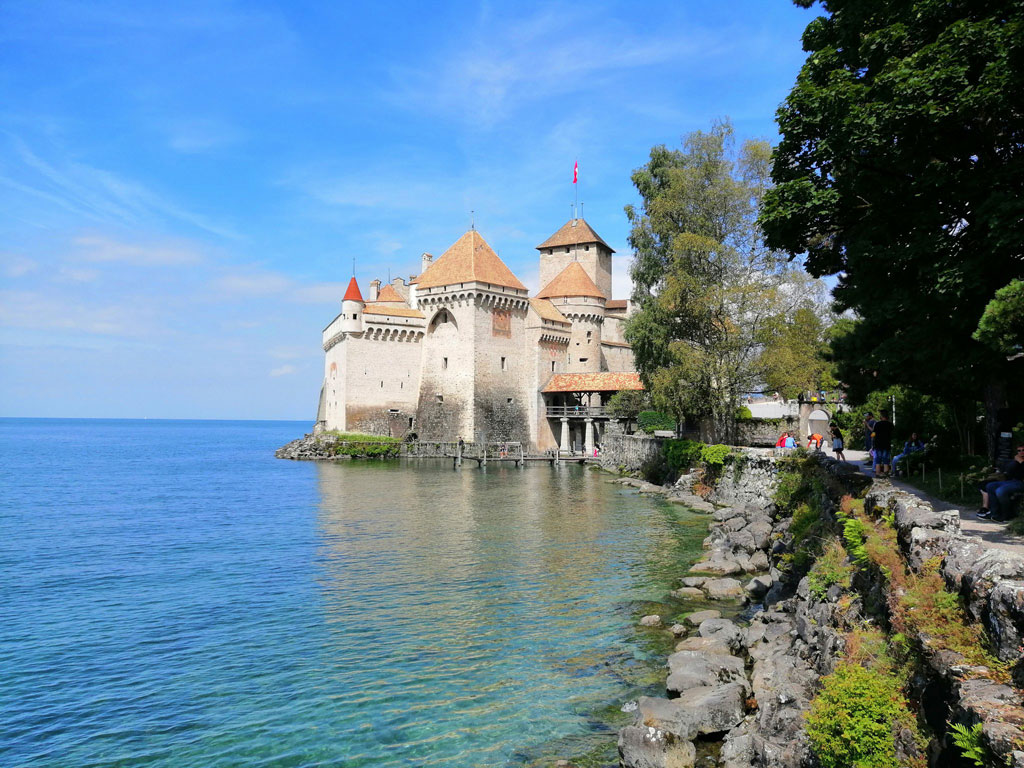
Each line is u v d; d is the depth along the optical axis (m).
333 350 92.19
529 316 85.88
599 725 12.47
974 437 22.77
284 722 12.96
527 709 13.20
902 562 9.87
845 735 8.09
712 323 40.19
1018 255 13.67
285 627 18.44
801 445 34.72
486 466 71.56
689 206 41.78
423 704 13.55
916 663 8.30
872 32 16.62
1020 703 6.03
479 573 23.81
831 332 38.97
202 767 11.46
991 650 6.99
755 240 40.22
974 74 13.80
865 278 16.84
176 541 31.56
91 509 43.50
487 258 84.69
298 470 73.06
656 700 12.25
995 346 11.71
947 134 14.54
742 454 35.56
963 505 14.59
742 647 15.44
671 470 47.28
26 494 52.72
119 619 19.42
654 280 44.88
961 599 7.93
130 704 13.87
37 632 18.34
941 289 13.80
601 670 14.93
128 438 196.38
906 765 7.51
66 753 12.01
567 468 69.31
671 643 16.39
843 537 15.14
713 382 39.19
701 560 23.97
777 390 38.66
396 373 87.06
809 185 16.73
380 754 11.73
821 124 16.62
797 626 13.94
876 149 14.96
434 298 83.44
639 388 73.00
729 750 10.61
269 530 34.12
